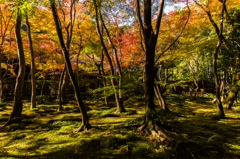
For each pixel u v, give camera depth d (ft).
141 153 14.30
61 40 19.52
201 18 34.78
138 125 20.45
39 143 17.37
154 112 17.63
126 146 15.30
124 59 52.31
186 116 27.55
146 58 18.76
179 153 13.83
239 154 13.60
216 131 19.42
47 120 26.84
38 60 52.75
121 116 28.25
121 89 26.30
